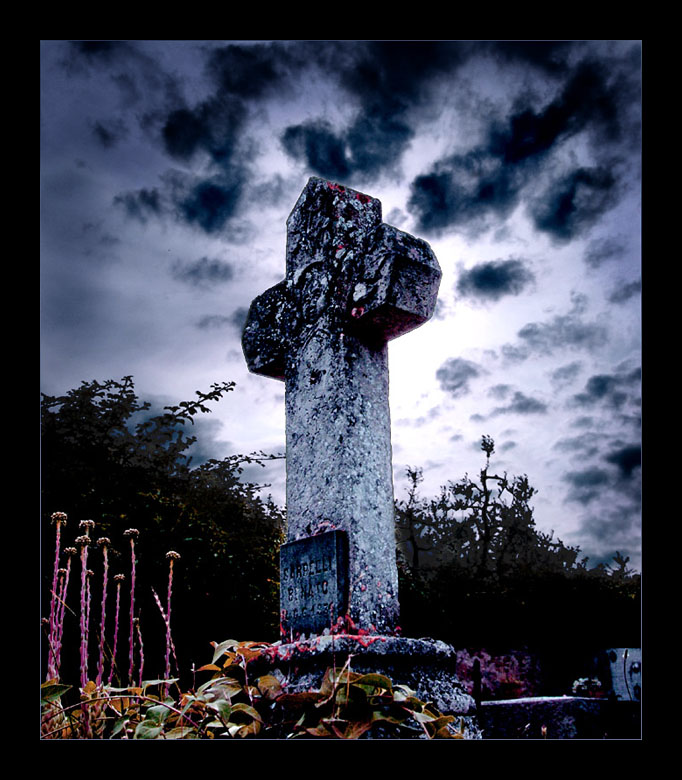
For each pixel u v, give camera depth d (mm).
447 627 10820
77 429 5012
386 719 2225
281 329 3691
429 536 14273
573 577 11891
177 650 4797
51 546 4465
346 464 3055
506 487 14000
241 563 5383
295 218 3814
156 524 4957
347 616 2822
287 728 2363
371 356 3307
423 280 3148
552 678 11359
